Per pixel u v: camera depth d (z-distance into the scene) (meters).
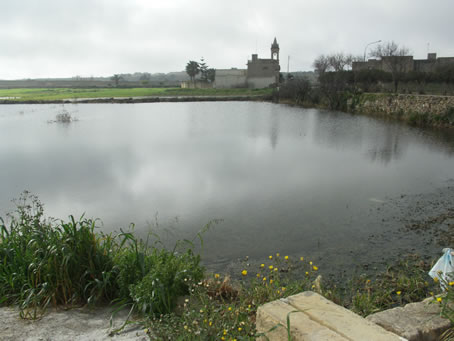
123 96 70.69
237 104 54.50
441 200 10.04
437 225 8.15
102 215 9.14
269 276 5.36
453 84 34.12
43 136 23.52
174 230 8.11
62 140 21.78
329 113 39.28
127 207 9.72
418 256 6.60
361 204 9.78
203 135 23.80
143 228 8.25
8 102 56.62
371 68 46.56
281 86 61.44
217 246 7.22
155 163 15.23
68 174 13.39
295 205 9.75
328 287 5.46
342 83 43.53
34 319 3.69
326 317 2.55
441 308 3.19
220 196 10.59
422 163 15.10
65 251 4.19
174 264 4.32
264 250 7.02
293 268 6.23
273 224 8.38
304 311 2.63
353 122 30.69
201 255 6.81
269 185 11.74
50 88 110.44
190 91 80.81
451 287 3.66
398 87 39.91
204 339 3.04
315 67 55.25
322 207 9.56
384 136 22.91
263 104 53.97
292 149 18.59
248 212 9.23
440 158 16.11
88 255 4.34
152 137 22.92
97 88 106.25
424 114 28.45
